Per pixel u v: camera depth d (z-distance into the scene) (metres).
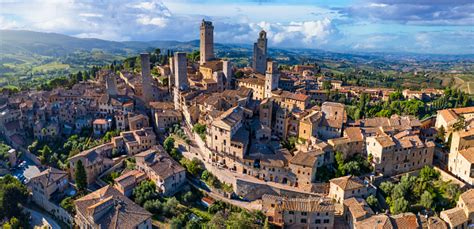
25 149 185.00
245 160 139.12
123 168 157.50
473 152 133.62
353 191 124.06
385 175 141.75
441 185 131.12
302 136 154.88
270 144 153.50
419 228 110.50
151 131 171.62
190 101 185.50
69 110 198.75
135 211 116.25
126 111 192.12
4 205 129.88
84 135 188.00
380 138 142.25
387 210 119.31
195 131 167.38
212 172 144.88
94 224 110.31
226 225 114.06
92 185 148.62
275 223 118.69
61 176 146.00
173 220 117.94
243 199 134.12
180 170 142.12
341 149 144.50
